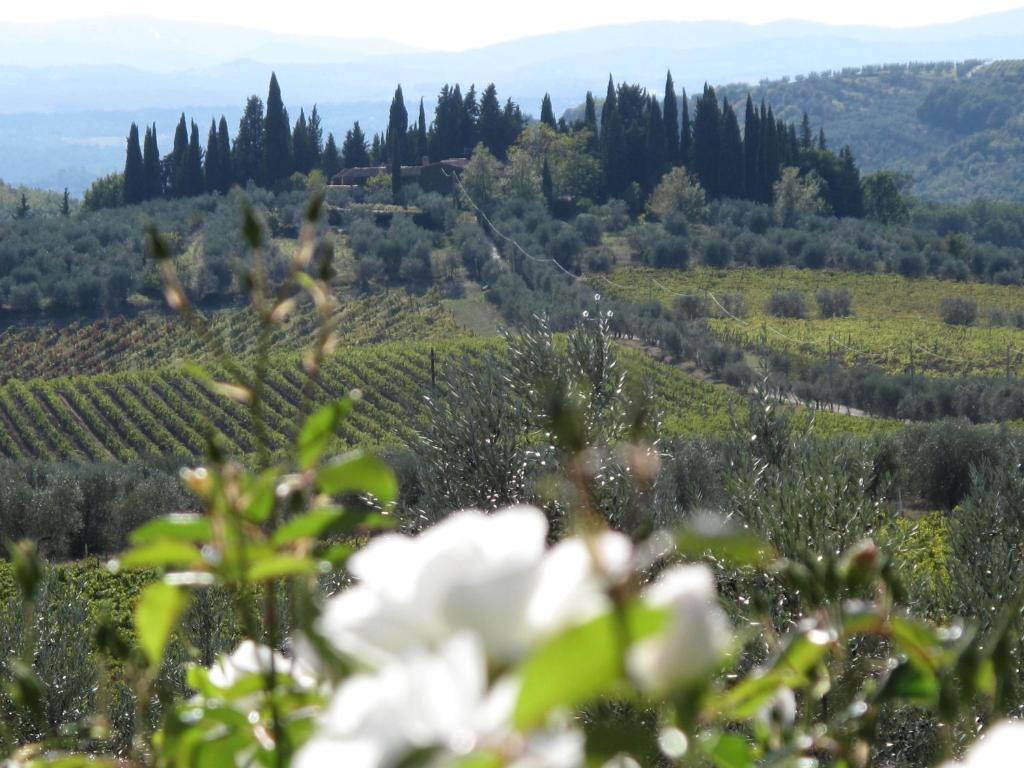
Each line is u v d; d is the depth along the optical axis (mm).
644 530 760
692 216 102312
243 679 1097
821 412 48531
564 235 88375
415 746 555
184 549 1026
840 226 105312
